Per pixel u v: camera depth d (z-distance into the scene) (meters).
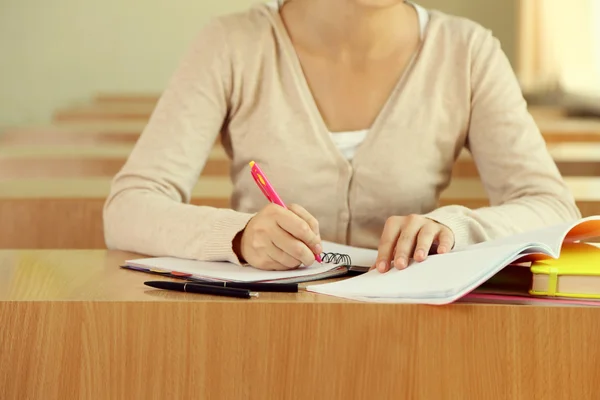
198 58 1.87
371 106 1.85
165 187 1.77
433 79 1.86
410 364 1.18
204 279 1.35
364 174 1.82
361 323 1.18
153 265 1.45
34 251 1.66
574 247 1.38
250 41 1.87
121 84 8.63
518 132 1.85
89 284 1.31
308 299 1.21
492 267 1.21
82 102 8.61
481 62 1.88
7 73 8.54
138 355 1.18
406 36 1.86
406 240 1.38
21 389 1.18
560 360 1.18
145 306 1.18
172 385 1.18
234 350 1.18
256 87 1.87
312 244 1.42
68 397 1.18
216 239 1.49
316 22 1.83
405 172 1.83
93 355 1.18
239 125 1.88
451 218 1.47
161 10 8.54
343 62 1.84
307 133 1.83
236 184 1.91
